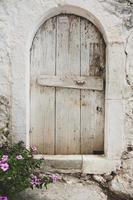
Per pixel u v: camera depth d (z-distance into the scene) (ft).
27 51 11.38
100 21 11.20
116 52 11.29
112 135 11.54
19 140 11.52
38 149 12.05
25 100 11.41
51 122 12.02
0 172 9.53
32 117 11.97
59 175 11.75
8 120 11.57
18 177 9.67
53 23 11.69
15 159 10.09
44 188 11.26
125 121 11.55
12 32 11.25
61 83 11.84
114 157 11.60
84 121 12.05
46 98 11.94
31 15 11.18
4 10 11.21
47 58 11.80
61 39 11.76
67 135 12.07
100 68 11.84
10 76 11.39
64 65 11.83
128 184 11.48
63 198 10.73
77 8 11.24
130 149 11.62
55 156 11.93
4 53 11.33
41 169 11.75
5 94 11.48
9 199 10.19
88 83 11.84
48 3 11.14
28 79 11.62
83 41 11.77
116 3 11.16
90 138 12.08
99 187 11.48
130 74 11.40
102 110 12.00
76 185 11.48
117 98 11.44
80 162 11.71
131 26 11.26
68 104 12.00
